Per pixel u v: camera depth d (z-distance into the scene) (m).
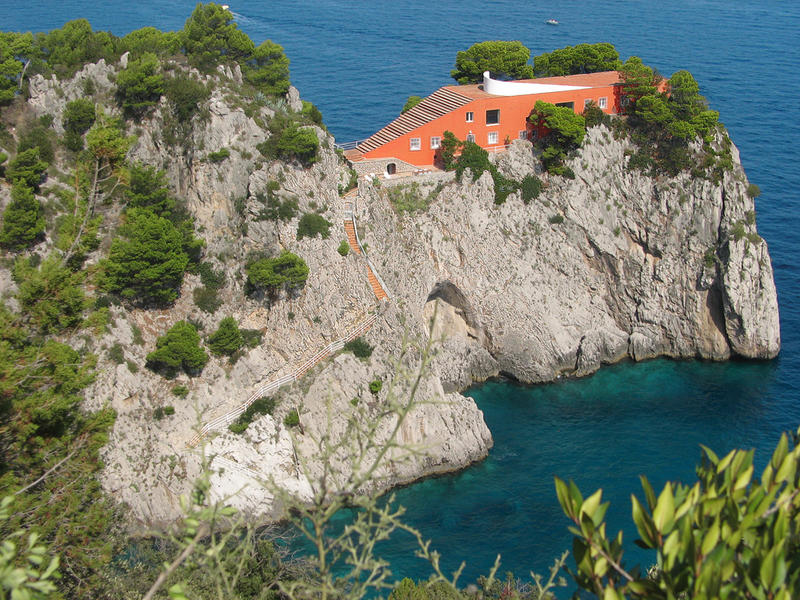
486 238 97.75
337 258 84.31
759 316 98.38
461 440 81.56
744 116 178.25
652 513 18.03
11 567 19.89
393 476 78.81
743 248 97.81
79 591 36.97
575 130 98.44
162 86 84.38
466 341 99.31
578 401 93.00
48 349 40.94
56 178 81.12
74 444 40.53
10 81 83.06
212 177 82.06
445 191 96.69
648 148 102.94
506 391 95.88
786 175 145.88
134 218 76.50
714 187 99.25
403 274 92.12
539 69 116.88
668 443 83.56
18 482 37.19
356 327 84.38
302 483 77.19
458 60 115.88
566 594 64.06
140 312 78.31
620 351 102.00
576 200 100.88
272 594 42.97
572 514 18.23
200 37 89.31
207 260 81.94
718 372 98.12
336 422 80.31
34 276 42.22
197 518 22.05
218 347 79.06
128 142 53.69
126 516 70.88
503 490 77.50
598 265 103.38
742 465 18.81
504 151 101.44
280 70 91.62
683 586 17.23
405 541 70.62
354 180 93.38
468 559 68.00
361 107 175.50
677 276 101.12
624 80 104.81
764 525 18.12
